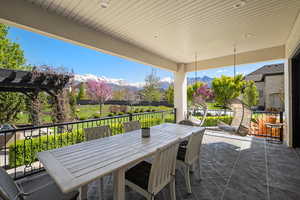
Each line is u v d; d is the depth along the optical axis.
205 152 3.50
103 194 1.90
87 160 1.38
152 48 4.27
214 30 3.16
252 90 8.02
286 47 3.81
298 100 3.66
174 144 1.64
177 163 2.10
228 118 6.57
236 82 7.46
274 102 10.31
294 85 3.65
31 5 2.26
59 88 6.34
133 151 1.62
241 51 4.56
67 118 6.32
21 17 2.15
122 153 1.56
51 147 3.34
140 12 2.49
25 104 7.02
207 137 4.88
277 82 10.41
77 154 1.53
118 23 2.87
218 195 1.92
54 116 6.19
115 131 4.04
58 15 2.56
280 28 3.07
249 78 12.73
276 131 4.77
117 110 11.86
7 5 2.04
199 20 2.75
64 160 1.38
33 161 2.97
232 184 2.17
